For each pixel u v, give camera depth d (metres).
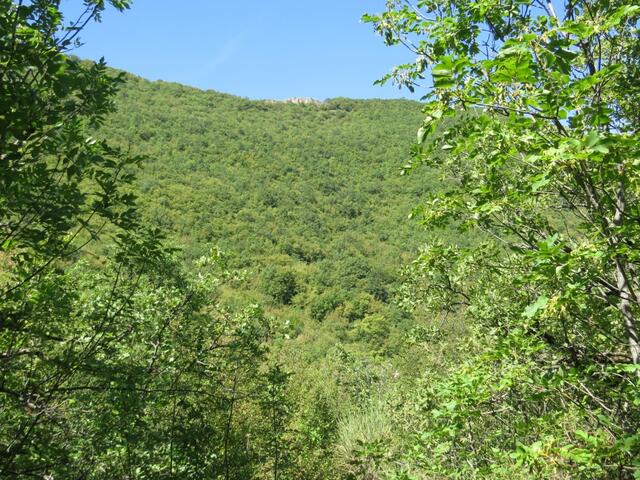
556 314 3.25
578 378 3.30
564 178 3.45
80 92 3.15
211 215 54.06
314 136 90.44
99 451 3.79
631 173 2.77
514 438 4.23
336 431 9.57
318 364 19.36
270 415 6.40
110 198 3.20
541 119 2.86
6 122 2.61
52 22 2.89
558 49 2.47
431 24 3.54
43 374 3.78
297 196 66.31
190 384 5.23
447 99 2.91
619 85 3.62
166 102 87.75
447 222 4.53
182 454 4.49
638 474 2.35
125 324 4.22
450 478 4.52
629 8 2.40
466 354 6.57
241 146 77.38
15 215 2.99
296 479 7.02
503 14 3.34
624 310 3.17
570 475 3.16
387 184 76.62
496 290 5.17
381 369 16.16
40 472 3.29
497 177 3.88
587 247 2.67
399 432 7.99
